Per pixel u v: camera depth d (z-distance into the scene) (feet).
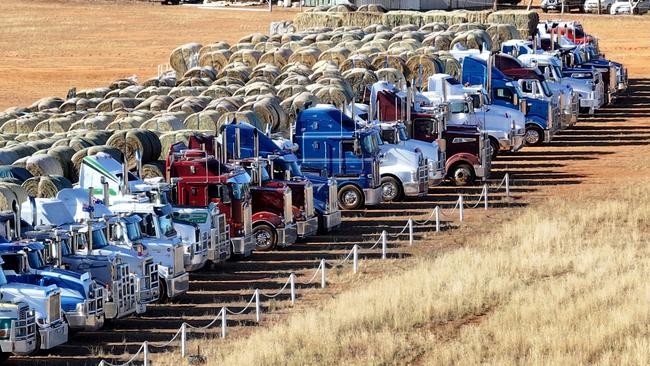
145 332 288.10
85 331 281.74
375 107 467.93
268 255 367.04
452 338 274.57
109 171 350.02
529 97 552.00
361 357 258.98
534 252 349.20
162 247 312.09
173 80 618.44
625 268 326.85
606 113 653.71
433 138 465.06
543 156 530.68
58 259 283.38
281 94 524.52
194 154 361.10
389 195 437.99
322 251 369.91
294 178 388.78
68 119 472.03
